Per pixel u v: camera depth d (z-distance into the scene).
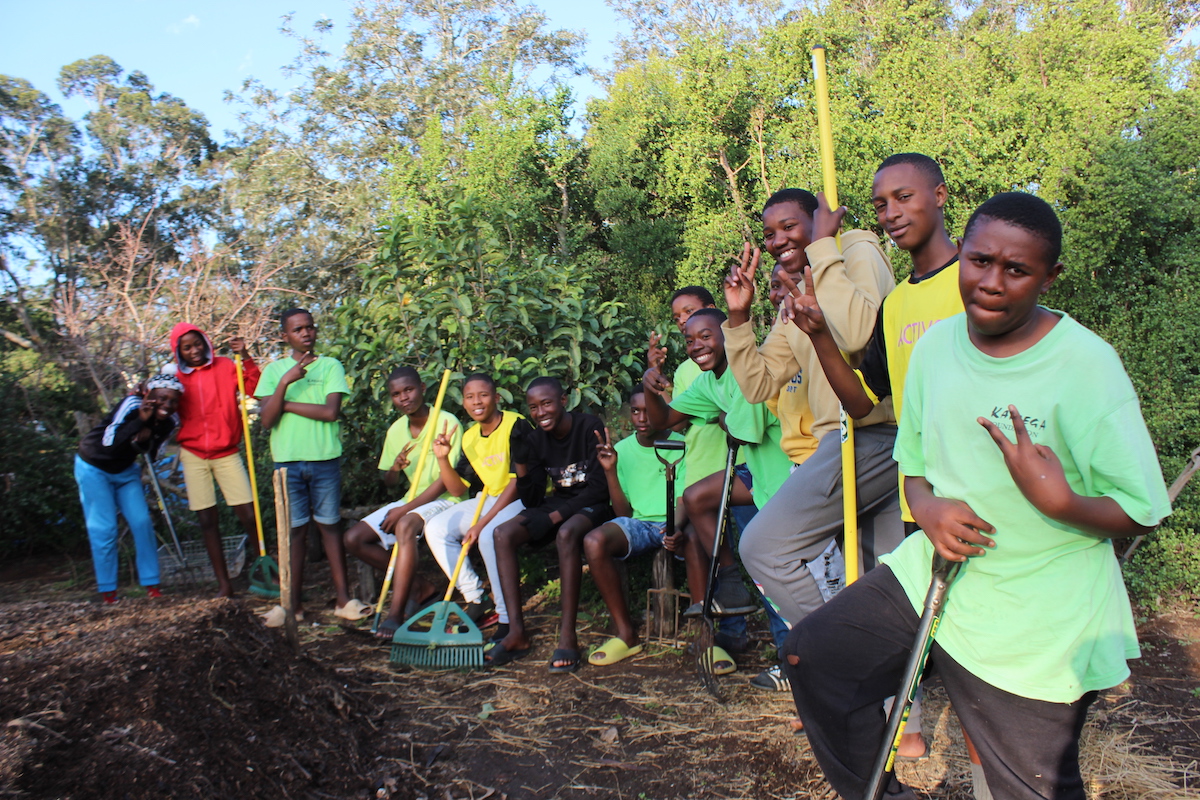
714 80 11.39
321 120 23.31
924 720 3.36
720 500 4.28
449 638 4.36
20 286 16.38
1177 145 6.61
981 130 7.82
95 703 2.63
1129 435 1.68
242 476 5.75
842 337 2.73
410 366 5.66
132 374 11.54
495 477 4.93
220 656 3.15
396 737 3.50
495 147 15.09
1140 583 4.44
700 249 10.77
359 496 6.81
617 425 6.88
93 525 5.54
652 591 4.54
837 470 2.98
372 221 20.97
